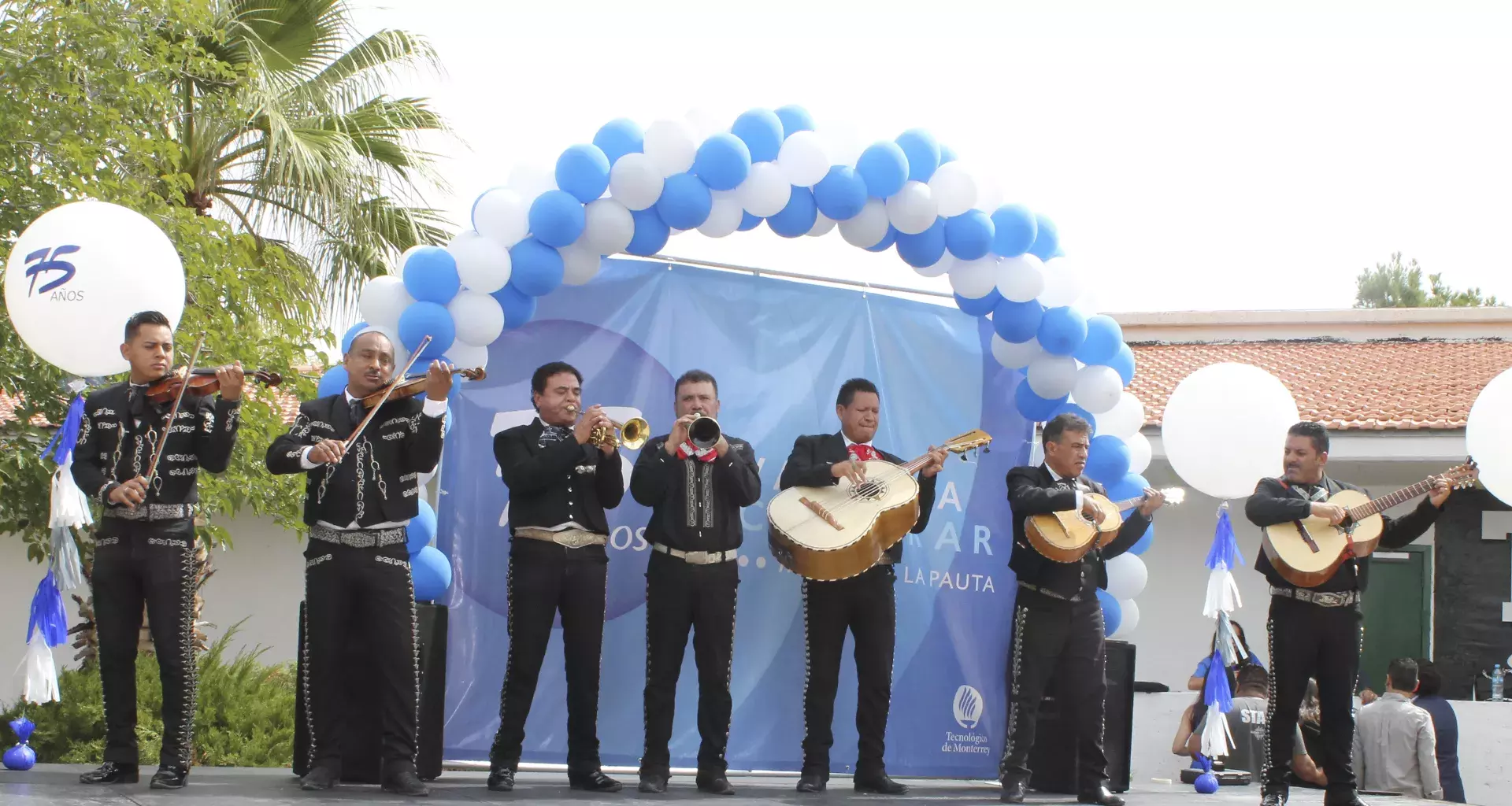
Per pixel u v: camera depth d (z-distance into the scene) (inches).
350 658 237.8
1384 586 508.4
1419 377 592.4
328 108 474.9
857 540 248.1
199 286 378.0
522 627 239.8
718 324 288.5
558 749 271.9
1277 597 252.1
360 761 237.1
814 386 292.7
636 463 249.6
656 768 245.0
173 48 406.3
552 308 279.3
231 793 208.4
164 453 216.4
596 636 243.1
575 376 242.4
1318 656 249.9
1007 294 279.9
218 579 600.1
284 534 605.0
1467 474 248.4
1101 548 275.3
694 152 252.8
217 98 427.5
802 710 285.7
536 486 238.8
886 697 261.9
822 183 261.4
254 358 391.5
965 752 294.7
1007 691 299.0
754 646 284.2
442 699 250.1
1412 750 317.4
